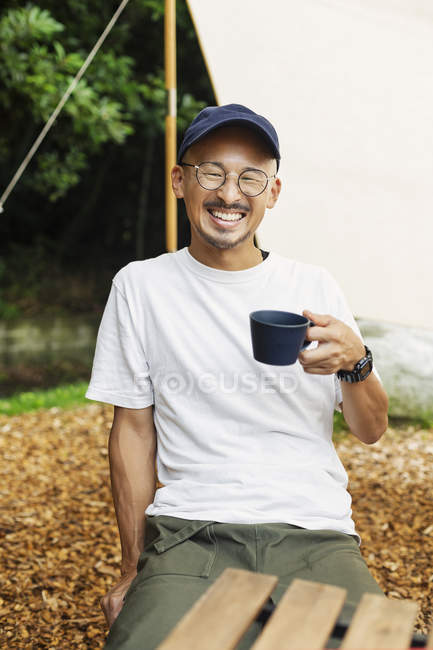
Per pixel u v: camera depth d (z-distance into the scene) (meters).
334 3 4.06
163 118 12.78
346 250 4.47
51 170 11.77
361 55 4.12
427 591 3.23
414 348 6.20
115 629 1.48
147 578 1.60
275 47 4.15
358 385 1.74
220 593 1.11
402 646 0.99
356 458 5.22
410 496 4.46
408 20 4.03
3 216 15.47
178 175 1.93
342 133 4.28
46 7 10.39
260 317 1.51
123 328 1.90
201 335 1.82
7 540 3.88
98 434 6.14
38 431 6.24
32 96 8.60
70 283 14.52
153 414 1.98
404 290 4.43
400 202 4.30
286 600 1.10
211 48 4.14
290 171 4.40
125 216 16.41
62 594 3.28
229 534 1.65
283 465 1.76
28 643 2.89
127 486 1.94
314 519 1.70
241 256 1.84
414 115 4.14
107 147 15.17
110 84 10.66
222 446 1.77
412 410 5.87
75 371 9.12
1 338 10.92
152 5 11.67
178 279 1.87
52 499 4.57
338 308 1.87
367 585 1.52
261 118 1.79
